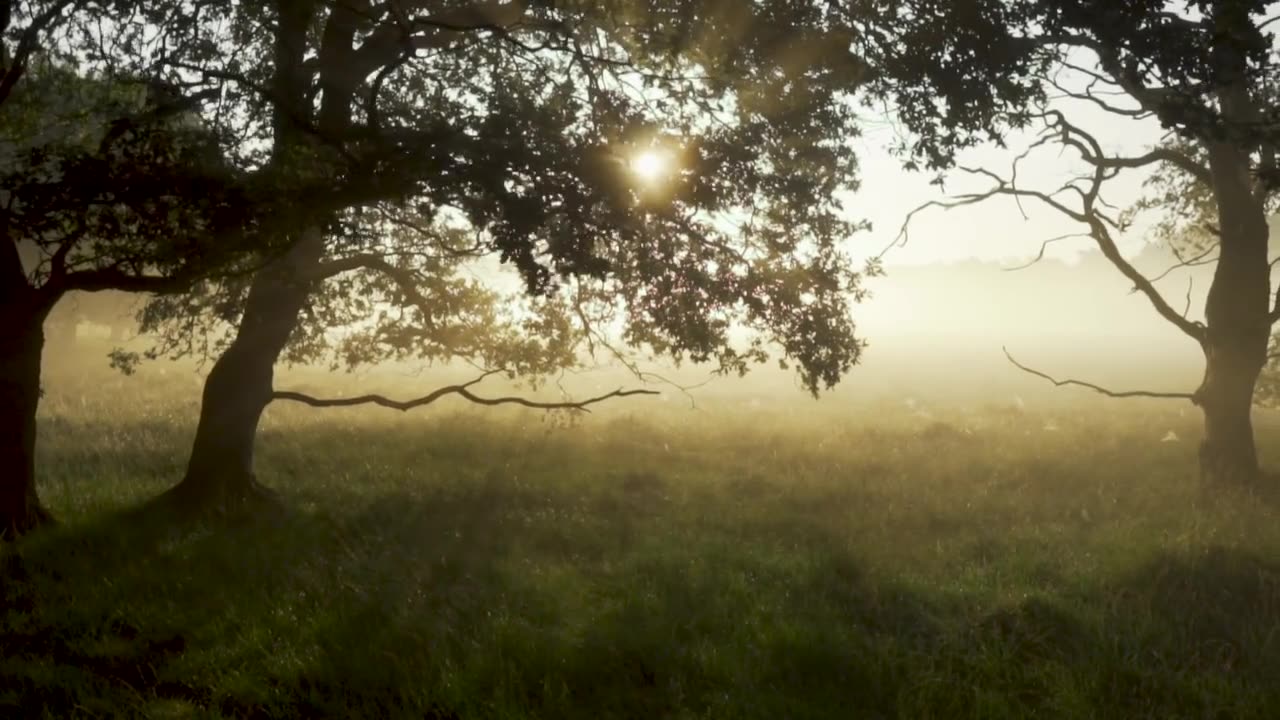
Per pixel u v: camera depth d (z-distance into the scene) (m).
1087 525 12.12
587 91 9.56
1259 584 9.15
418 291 13.06
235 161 8.14
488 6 10.11
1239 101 15.24
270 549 9.82
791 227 10.57
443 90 10.79
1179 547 10.30
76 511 10.91
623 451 17.77
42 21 8.78
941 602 8.50
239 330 11.70
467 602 8.12
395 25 8.63
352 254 12.14
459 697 6.32
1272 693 6.63
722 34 9.62
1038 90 9.88
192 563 9.21
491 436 18.70
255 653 7.04
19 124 9.72
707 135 9.58
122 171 7.63
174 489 11.41
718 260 10.30
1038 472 16.09
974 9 9.30
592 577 9.31
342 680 6.67
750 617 7.95
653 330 11.55
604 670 6.89
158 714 5.99
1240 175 15.74
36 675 6.57
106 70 9.37
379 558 9.41
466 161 7.94
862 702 6.55
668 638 7.38
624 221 8.59
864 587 9.04
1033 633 7.72
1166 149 16.19
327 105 9.86
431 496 12.69
